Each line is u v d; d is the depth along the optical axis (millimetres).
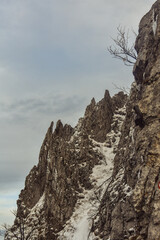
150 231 18219
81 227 35531
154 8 23609
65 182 40750
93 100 50781
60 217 38719
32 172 48219
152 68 21922
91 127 48156
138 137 22109
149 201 19172
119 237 23734
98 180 40969
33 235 38188
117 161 34000
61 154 42875
